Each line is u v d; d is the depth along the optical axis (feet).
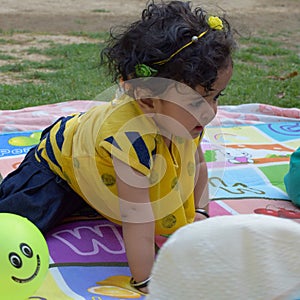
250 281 3.32
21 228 5.04
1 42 21.27
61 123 6.70
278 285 3.31
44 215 6.38
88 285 5.61
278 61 19.06
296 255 3.37
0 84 15.35
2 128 9.98
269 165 8.69
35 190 6.44
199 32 5.51
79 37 22.72
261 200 7.57
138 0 32.24
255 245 3.35
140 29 5.61
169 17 5.63
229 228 3.42
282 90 15.37
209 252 3.37
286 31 24.94
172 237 3.53
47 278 5.65
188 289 3.37
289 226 3.46
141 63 5.53
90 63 18.03
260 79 16.42
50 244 6.29
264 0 32.73
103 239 6.46
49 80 16.03
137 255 5.52
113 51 5.83
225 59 5.54
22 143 9.35
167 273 3.45
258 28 25.31
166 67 5.44
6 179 6.77
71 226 6.71
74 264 5.95
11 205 6.33
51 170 6.55
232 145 9.52
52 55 19.34
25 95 14.34
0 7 28.73
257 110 11.40
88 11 28.76
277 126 10.63
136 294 5.46
